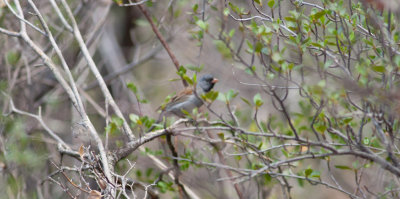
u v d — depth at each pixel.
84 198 10.82
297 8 8.20
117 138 10.10
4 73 13.16
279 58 7.01
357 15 8.21
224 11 7.99
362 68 6.48
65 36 12.87
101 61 17.33
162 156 10.54
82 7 14.93
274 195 10.88
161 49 15.88
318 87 6.54
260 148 9.23
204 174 11.81
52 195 11.86
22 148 12.29
